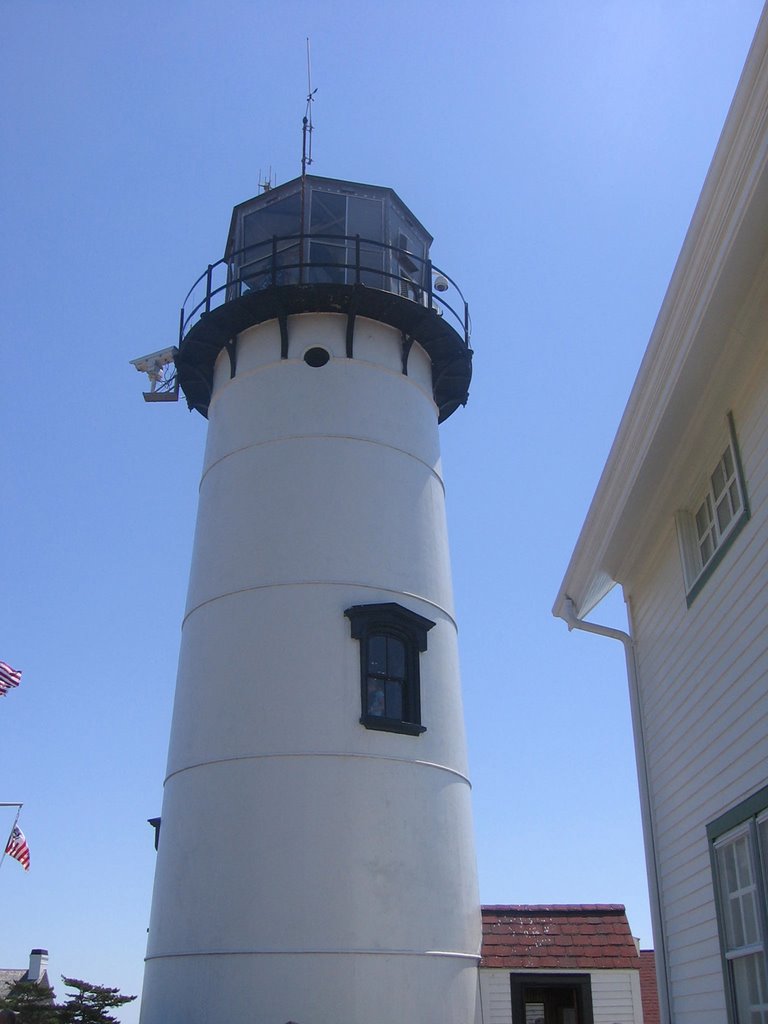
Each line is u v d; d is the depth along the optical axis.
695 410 10.16
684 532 11.73
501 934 17.03
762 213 7.44
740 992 9.78
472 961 15.59
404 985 14.26
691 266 8.48
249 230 20.78
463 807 16.61
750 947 9.38
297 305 18.80
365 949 14.17
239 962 14.04
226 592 17.00
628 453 11.23
